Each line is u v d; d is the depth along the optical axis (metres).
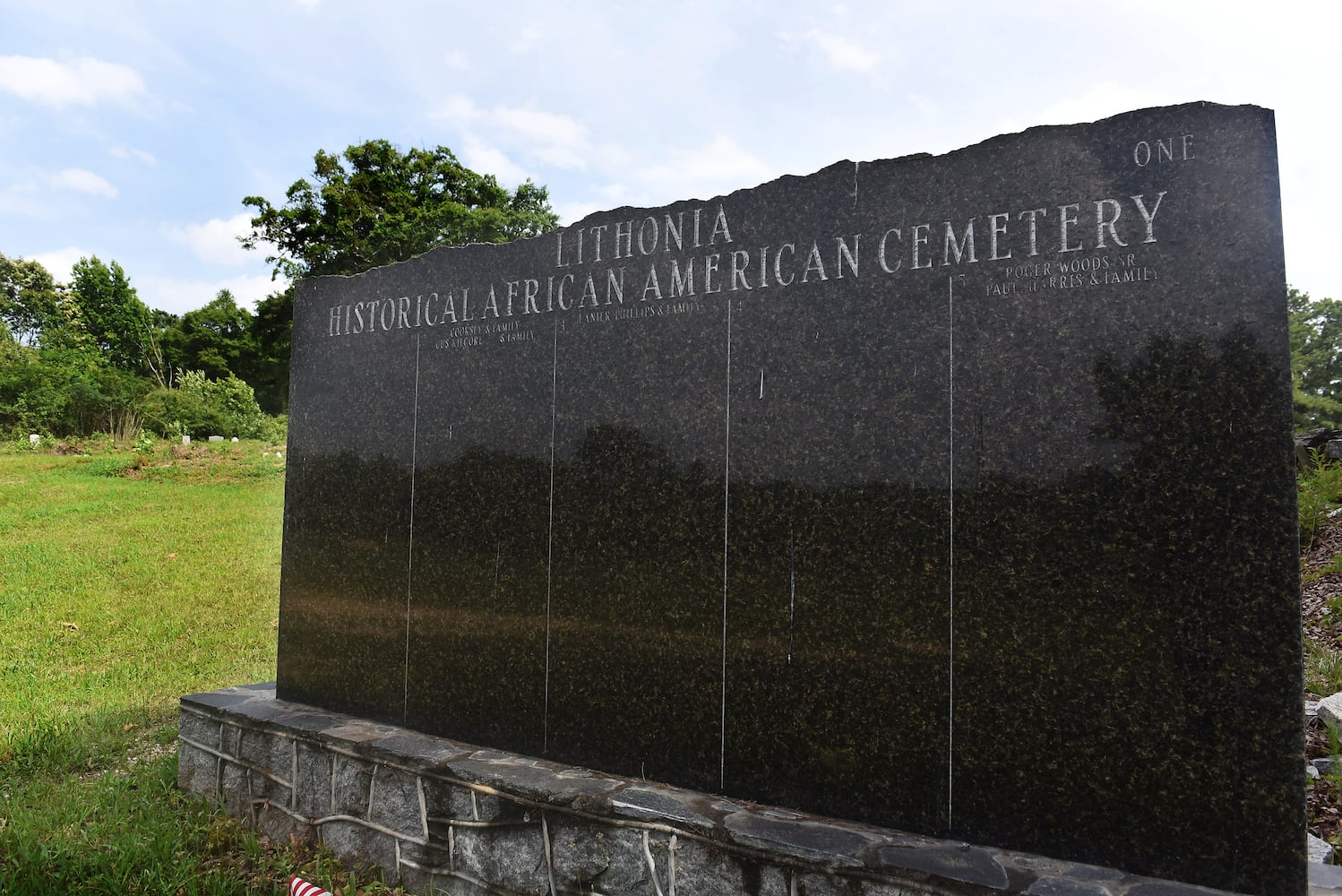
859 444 2.76
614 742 3.21
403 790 3.29
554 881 2.87
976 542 2.54
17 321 56.84
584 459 3.38
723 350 3.08
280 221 27.48
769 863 2.46
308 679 4.19
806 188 2.94
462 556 3.70
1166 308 2.31
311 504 4.29
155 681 6.15
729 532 3.00
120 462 18.14
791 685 2.84
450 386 3.83
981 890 2.16
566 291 3.51
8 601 8.26
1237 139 2.26
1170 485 2.28
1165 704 2.27
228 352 51.88
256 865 3.40
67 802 3.88
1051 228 2.50
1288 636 2.13
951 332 2.63
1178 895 2.12
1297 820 2.11
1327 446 9.52
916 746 2.60
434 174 29.33
